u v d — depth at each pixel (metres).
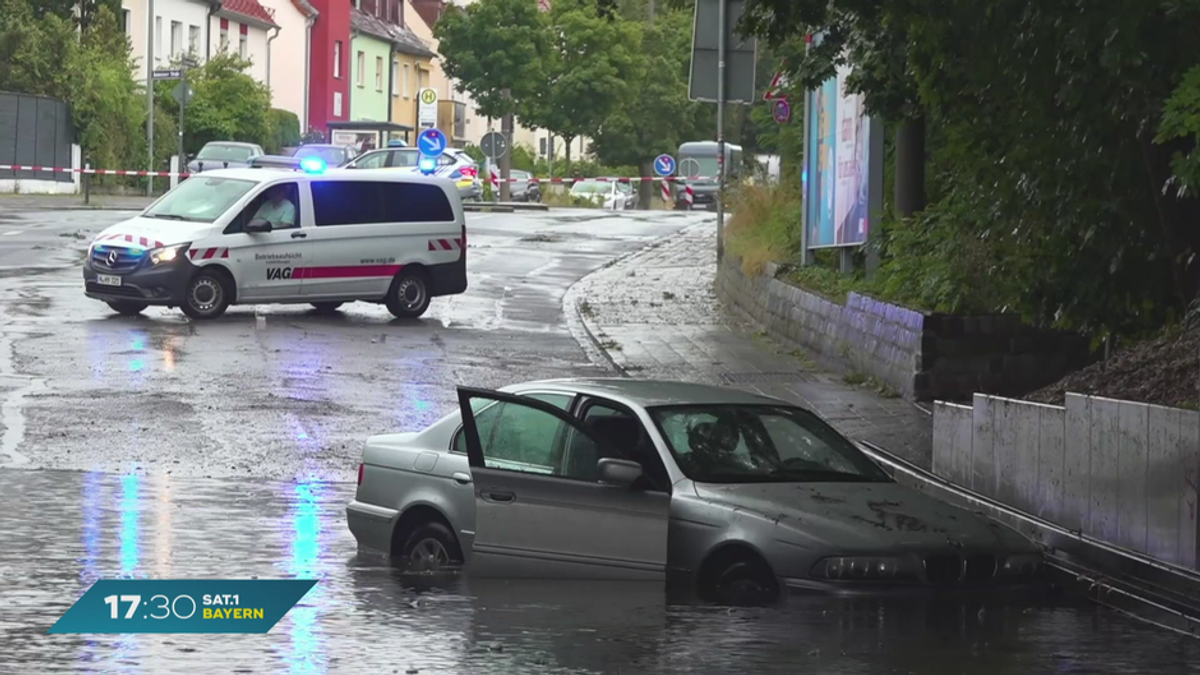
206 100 99.19
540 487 15.12
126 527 17.88
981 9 19.05
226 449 23.20
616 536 14.81
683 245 62.34
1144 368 20.25
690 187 112.62
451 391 28.78
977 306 27.55
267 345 33.22
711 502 14.62
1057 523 18.55
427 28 154.62
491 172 92.19
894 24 21.42
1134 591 15.58
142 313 37.78
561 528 15.00
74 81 87.50
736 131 123.44
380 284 39.38
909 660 12.54
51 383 27.80
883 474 15.98
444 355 33.06
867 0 21.11
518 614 13.83
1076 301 21.67
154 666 11.98
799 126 44.72
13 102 82.50
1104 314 21.75
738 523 14.41
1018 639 13.51
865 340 29.80
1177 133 15.41
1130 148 19.88
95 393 27.02
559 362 32.72
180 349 32.09
